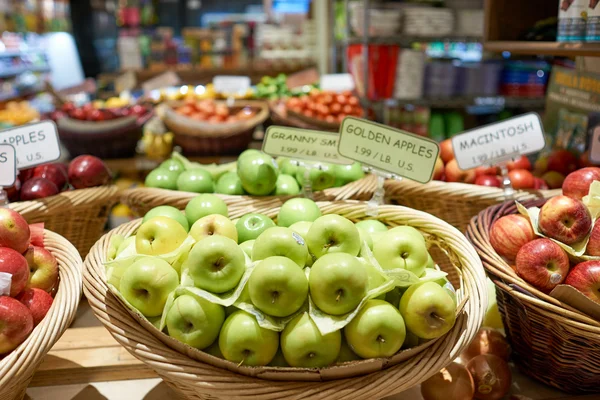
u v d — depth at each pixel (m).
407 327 0.87
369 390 0.80
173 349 0.85
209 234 1.01
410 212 1.16
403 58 3.34
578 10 1.26
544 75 3.48
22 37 4.57
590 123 1.64
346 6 3.74
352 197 1.45
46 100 4.70
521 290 0.99
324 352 0.82
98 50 5.90
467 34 3.36
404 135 1.21
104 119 2.79
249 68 4.93
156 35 5.21
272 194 1.47
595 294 1.00
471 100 3.46
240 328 0.82
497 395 1.05
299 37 4.98
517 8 1.67
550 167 1.66
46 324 0.90
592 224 1.10
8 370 0.83
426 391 1.01
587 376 1.02
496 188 1.44
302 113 2.99
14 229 1.02
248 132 2.89
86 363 1.13
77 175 1.54
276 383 0.81
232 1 6.48
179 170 1.61
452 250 1.07
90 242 1.55
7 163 1.28
